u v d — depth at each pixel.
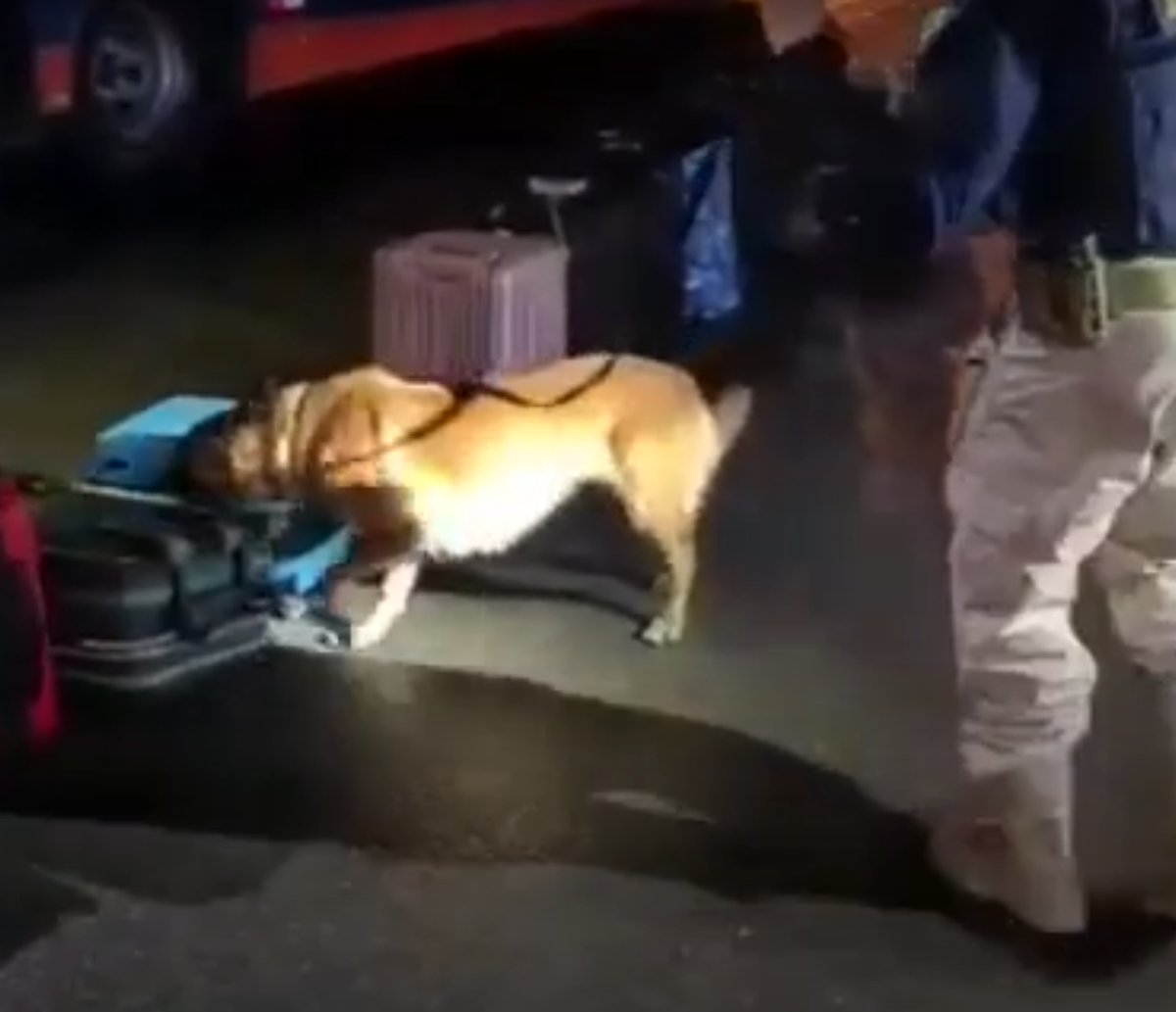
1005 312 4.04
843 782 4.81
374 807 4.69
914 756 4.93
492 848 4.54
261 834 4.58
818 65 6.15
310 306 8.62
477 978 4.11
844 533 6.21
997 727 4.19
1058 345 3.91
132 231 9.49
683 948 4.21
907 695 5.23
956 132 3.83
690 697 5.21
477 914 4.32
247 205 9.77
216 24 9.80
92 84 9.67
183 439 5.55
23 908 4.30
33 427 7.14
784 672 5.35
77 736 4.94
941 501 6.39
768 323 7.94
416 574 5.61
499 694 5.21
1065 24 3.80
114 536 5.20
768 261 8.01
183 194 9.93
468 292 6.32
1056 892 4.22
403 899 4.36
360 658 5.37
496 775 4.82
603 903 4.35
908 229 3.91
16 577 4.70
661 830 4.61
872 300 7.85
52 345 8.06
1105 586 4.27
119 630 5.11
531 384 5.38
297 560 5.44
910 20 4.00
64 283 8.82
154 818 4.63
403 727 5.03
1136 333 3.86
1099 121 3.81
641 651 5.46
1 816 4.62
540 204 8.35
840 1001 4.05
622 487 5.46
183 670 5.20
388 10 10.11
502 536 5.38
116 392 7.56
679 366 7.33
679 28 10.97
